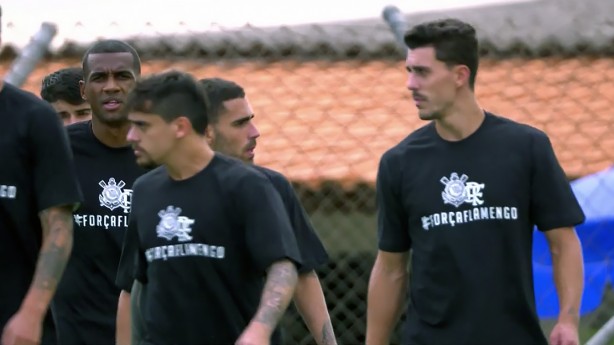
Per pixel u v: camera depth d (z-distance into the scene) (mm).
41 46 25406
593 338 21719
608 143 33688
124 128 20953
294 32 40594
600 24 41250
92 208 20875
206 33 39219
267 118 36062
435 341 17969
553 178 17906
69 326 20812
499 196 17797
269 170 18109
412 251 18391
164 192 16469
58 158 16859
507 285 17812
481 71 39125
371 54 41281
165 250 16328
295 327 29688
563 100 36875
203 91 16469
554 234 18016
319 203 30156
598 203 26984
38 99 17000
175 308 16328
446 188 17953
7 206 16734
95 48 20922
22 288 17062
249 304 16500
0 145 16625
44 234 16844
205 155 16438
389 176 18422
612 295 28734
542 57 40031
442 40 17875
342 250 29953
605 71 38844
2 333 16906
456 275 17828
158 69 38281
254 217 16125
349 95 38031
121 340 17859
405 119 35969
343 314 29844
